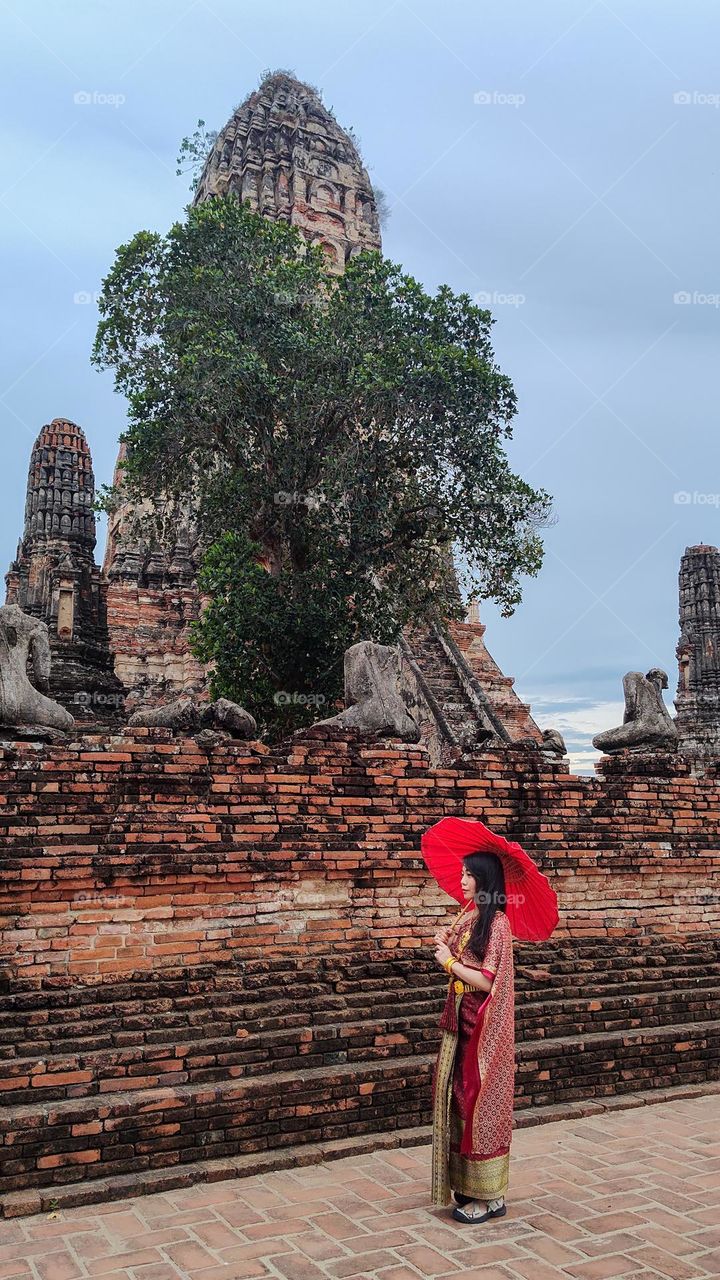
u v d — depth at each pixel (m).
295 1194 5.97
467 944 5.92
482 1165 5.49
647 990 9.12
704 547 37.19
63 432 25.69
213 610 17.19
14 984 6.81
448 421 18.28
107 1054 6.51
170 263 18.33
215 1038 6.99
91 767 7.48
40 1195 5.74
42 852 7.07
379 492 18.55
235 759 8.06
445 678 25.70
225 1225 5.50
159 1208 5.75
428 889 8.64
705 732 34.94
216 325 17.75
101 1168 6.04
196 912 7.59
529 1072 7.84
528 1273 4.94
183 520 28.48
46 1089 6.25
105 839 7.35
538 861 9.41
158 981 7.25
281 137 34.53
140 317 18.47
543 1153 6.75
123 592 27.62
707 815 10.54
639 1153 6.75
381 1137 6.89
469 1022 5.76
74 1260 5.05
